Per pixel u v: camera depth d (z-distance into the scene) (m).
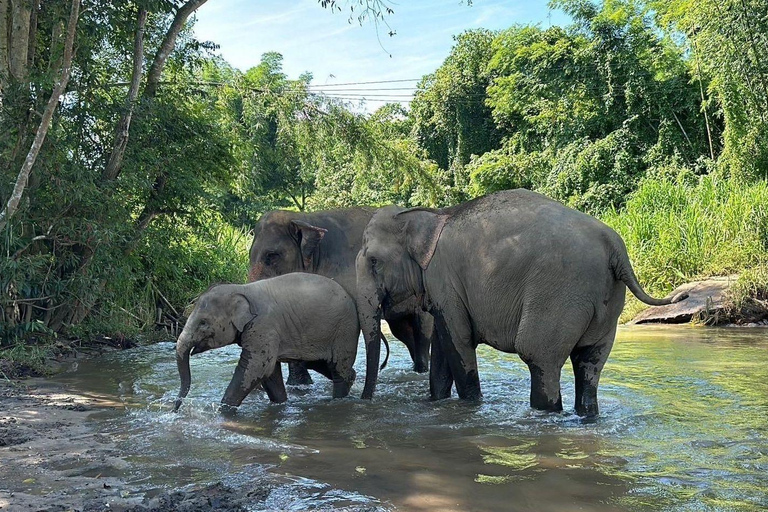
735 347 9.17
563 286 5.44
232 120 15.05
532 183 26.56
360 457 4.50
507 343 5.85
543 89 25.39
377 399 6.71
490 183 27.22
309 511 3.53
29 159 8.09
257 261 8.20
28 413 5.90
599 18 23.73
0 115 8.88
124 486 3.97
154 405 6.30
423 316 8.12
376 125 17.48
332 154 17.30
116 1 9.95
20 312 9.52
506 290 5.73
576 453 4.50
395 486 3.89
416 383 7.54
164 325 12.48
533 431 5.12
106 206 9.61
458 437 5.00
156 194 11.02
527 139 28.92
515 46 27.17
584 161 23.20
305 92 15.55
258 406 6.39
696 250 14.65
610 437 4.89
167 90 11.11
